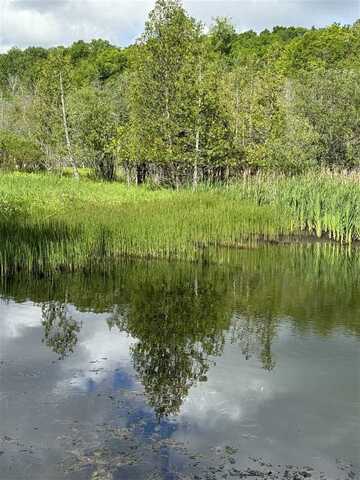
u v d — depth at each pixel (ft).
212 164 88.53
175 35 86.38
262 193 68.95
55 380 21.90
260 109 92.43
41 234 42.93
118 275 41.55
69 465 16.15
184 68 85.81
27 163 116.26
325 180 68.95
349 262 50.34
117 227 48.19
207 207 61.46
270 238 59.41
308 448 17.69
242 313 32.60
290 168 89.35
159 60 87.71
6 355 24.44
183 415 19.45
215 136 85.87
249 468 16.48
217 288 38.70
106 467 16.11
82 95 110.11
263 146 89.97
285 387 22.11
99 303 33.76
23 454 16.63
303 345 27.09
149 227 48.83
